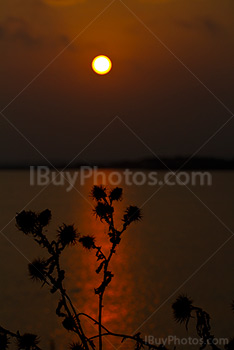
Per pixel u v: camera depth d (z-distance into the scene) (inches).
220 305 885.8
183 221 2507.4
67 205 3193.9
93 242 135.7
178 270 1267.2
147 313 798.5
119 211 1343.5
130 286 1029.2
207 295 989.2
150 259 1427.2
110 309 834.8
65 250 1332.4
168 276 1179.3
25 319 797.9
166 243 1782.7
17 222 131.1
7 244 1738.4
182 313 122.6
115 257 1411.2
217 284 1093.1
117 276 1139.3
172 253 1558.8
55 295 953.5
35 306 890.1
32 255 1528.1
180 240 1863.9
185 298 123.6
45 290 1013.8
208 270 1279.5
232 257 1489.9
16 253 1567.4
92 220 2210.9
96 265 1163.3
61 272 130.3
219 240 1862.7
